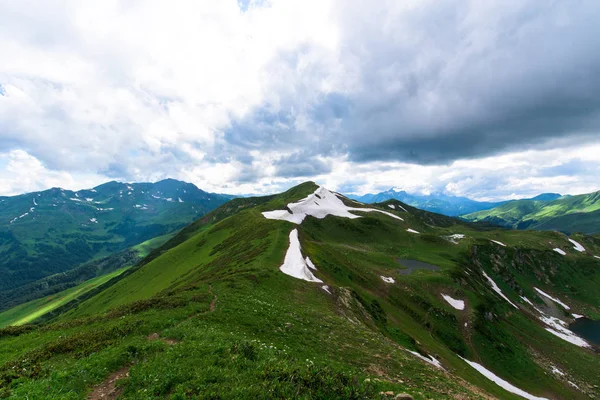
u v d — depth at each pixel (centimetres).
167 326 2614
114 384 1592
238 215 15125
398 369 2725
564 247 18788
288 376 1566
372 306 6272
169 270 11994
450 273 9775
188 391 1434
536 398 5603
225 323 2861
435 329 6956
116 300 11244
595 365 7931
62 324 3067
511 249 15862
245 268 5900
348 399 1459
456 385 2689
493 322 8194
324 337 3094
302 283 5406
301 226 12606
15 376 1680
